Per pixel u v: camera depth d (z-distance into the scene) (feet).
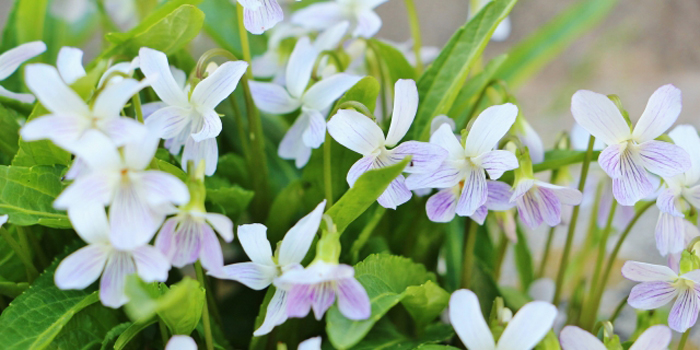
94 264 0.83
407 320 1.02
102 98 0.82
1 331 0.87
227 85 0.89
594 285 1.02
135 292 0.81
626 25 1.96
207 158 0.90
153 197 0.80
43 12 1.06
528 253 1.11
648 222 1.39
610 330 0.90
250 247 0.87
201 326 0.93
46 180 0.92
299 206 1.00
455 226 1.04
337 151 0.97
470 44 0.97
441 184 0.89
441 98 0.98
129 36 0.96
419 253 1.03
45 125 0.80
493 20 0.97
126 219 0.81
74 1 1.13
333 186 1.00
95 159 0.80
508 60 1.18
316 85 0.96
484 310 1.01
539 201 0.90
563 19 1.18
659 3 2.02
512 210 0.98
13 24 1.05
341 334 0.84
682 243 0.93
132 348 0.94
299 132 0.98
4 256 0.95
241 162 1.04
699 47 2.00
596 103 0.88
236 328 1.04
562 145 1.03
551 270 1.31
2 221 0.88
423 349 0.89
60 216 0.90
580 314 1.03
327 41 1.04
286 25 1.13
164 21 0.94
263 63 1.10
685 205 0.93
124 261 0.84
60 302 0.90
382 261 0.92
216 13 1.13
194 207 0.83
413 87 0.88
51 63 1.11
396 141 0.89
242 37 0.98
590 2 1.18
